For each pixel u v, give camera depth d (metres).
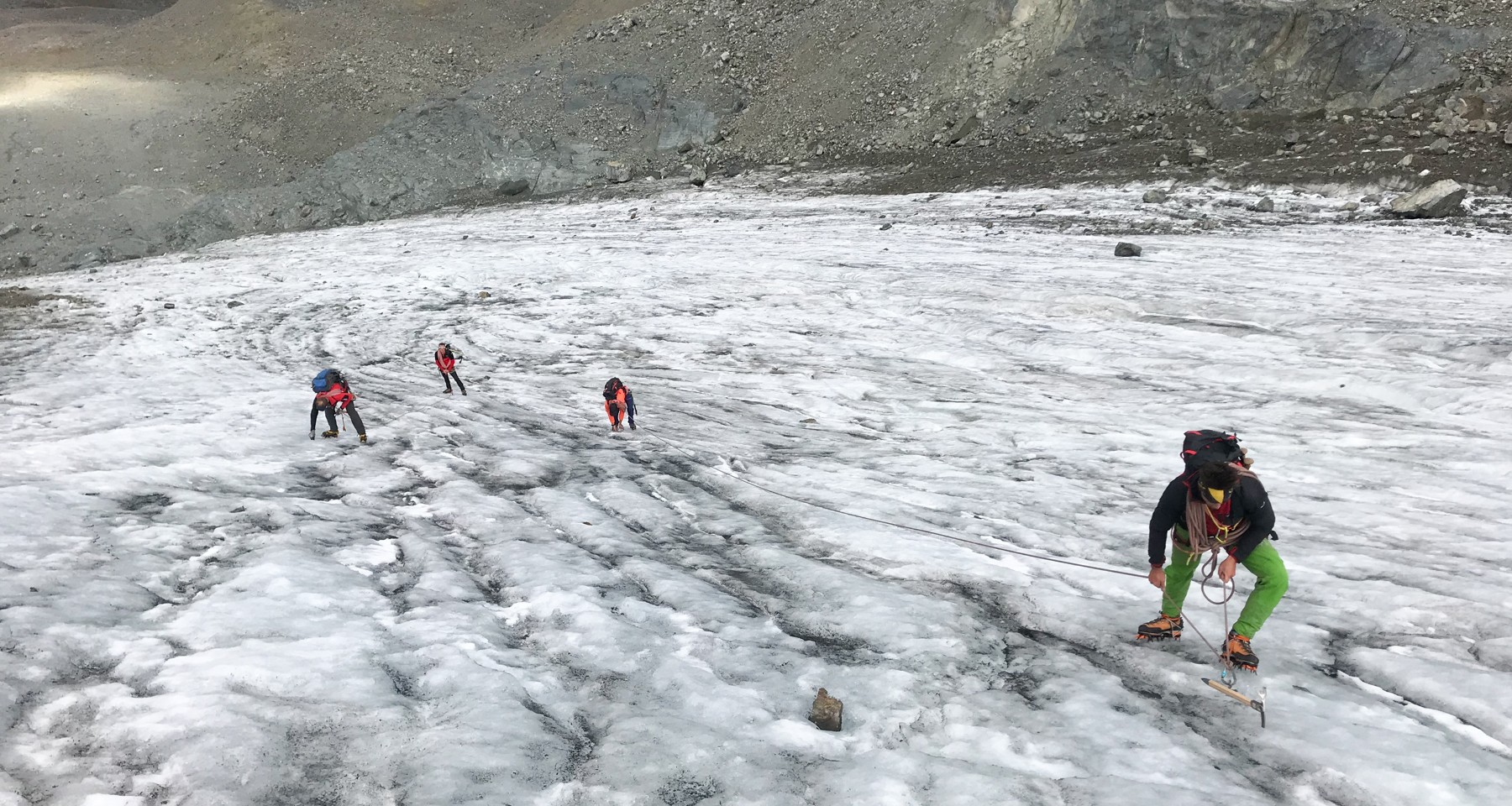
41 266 43.97
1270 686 4.34
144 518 6.90
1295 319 16.12
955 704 4.09
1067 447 10.34
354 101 58.50
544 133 50.84
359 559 6.12
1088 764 3.60
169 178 52.34
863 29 48.59
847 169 40.56
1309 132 31.36
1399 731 3.90
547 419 12.78
